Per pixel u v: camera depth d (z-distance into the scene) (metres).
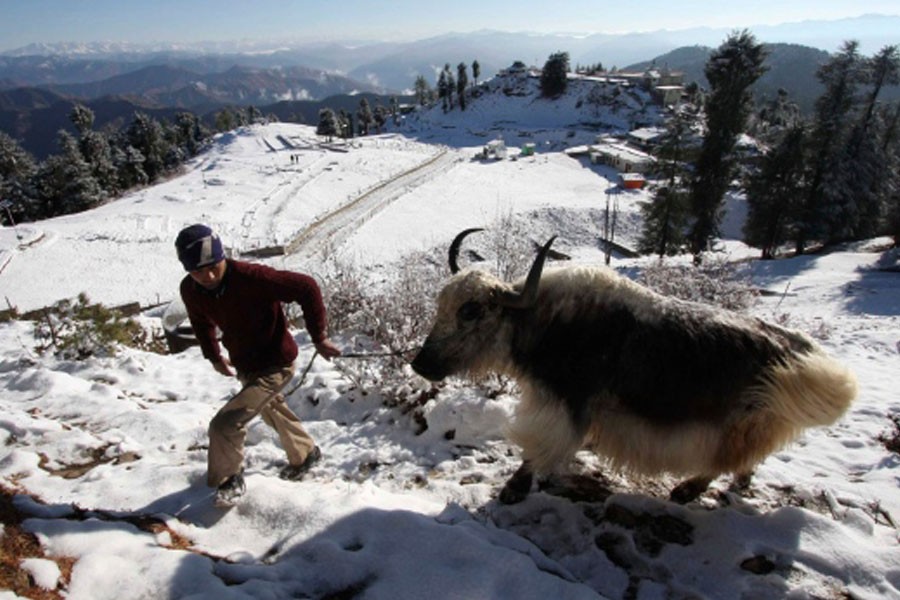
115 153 86.88
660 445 3.91
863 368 8.15
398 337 7.21
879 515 4.12
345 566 3.41
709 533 3.78
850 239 35.81
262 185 67.19
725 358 3.75
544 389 4.00
